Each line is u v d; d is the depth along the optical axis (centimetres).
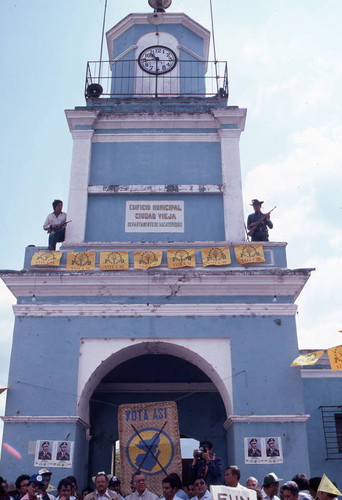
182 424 1463
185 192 1412
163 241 1343
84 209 1384
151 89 1652
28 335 1206
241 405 1152
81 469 1186
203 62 1719
